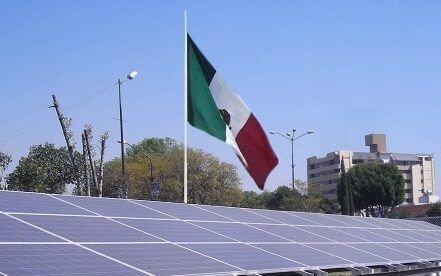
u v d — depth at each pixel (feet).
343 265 50.03
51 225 36.73
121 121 154.71
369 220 86.89
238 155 57.31
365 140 539.29
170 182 239.71
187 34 58.54
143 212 47.78
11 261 29.12
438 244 81.71
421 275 64.28
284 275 45.44
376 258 57.82
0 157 120.88
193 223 49.42
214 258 40.04
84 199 46.24
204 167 242.37
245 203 250.98
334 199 488.85
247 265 40.45
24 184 119.85
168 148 372.99
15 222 35.14
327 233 64.64
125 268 32.78
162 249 38.70
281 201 230.68
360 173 298.97
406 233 83.97
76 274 29.78
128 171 243.19
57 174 134.62
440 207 297.12
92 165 132.77
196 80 58.49
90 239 36.47
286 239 54.19
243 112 57.52
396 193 299.58
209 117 57.88
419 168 525.75
